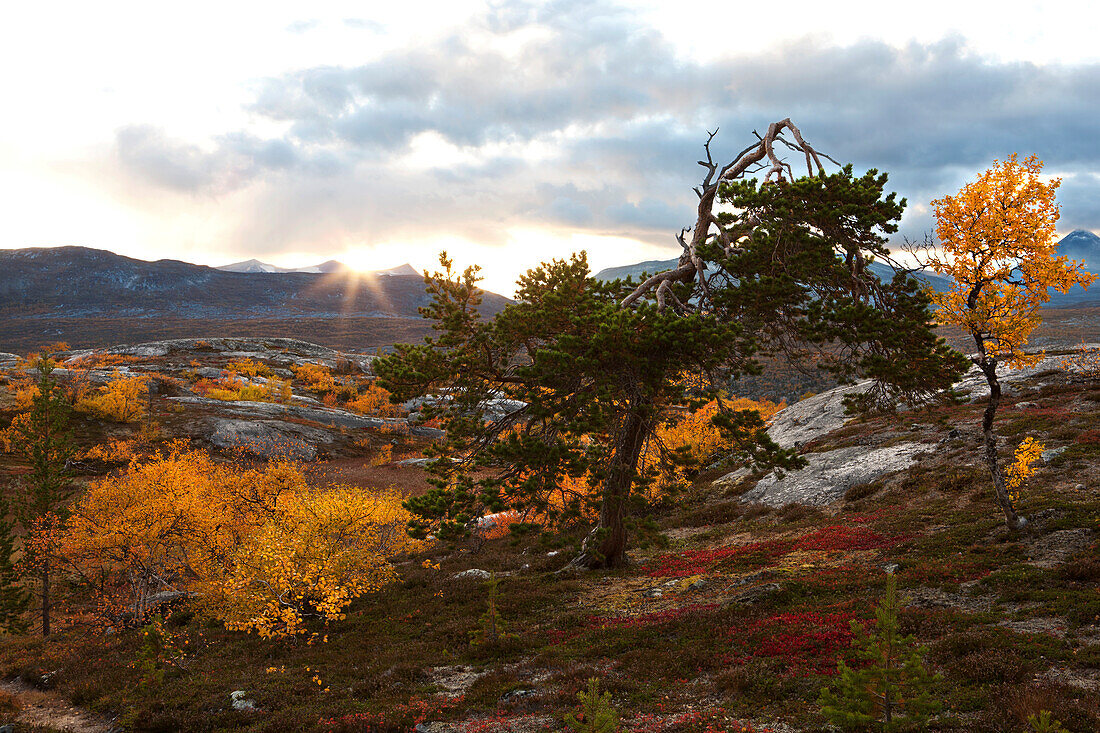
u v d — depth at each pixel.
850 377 16.78
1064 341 162.38
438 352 17.33
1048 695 7.89
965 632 11.04
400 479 54.81
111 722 13.96
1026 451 17.83
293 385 106.25
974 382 39.25
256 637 19.69
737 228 17.67
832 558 19.05
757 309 16.23
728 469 39.03
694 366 16.33
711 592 17.30
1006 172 16.27
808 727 8.35
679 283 18.48
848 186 14.64
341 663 15.46
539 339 17.80
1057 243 15.95
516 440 15.99
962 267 16.80
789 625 12.80
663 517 31.77
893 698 6.90
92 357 117.06
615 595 18.66
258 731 11.57
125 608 23.53
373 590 23.02
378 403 91.69
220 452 56.38
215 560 24.19
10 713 15.05
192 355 127.69
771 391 80.38
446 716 11.00
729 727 8.59
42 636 24.14
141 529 22.98
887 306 16.20
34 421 27.38
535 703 10.87
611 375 15.63
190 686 15.09
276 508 26.03
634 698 10.50
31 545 24.47
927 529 19.95
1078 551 14.87
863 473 28.98
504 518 34.38
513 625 16.67
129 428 58.94
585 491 25.81
